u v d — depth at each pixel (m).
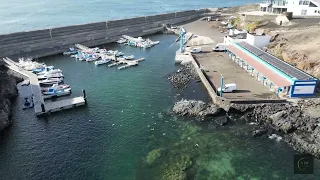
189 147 48.97
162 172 43.19
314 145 46.09
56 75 81.81
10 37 99.25
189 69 84.00
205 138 51.28
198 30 132.75
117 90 72.38
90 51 104.00
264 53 75.81
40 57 102.06
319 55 70.31
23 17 184.88
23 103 65.06
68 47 109.62
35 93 69.56
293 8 120.81
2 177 43.03
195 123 55.91
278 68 64.81
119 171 43.88
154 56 100.19
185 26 143.25
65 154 47.94
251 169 43.56
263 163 44.69
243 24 121.75
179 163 45.03
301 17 112.75
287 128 51.16
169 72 83.75
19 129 55.34
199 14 169.00
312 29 90.25
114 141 51.22
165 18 150.62
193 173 42.88
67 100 65.19
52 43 107.81
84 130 54.88
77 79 80.50
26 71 84.56
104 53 102.00
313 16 111.50
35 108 61.44
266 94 62.47
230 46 89.50
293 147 47.66
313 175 41.78
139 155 47.38
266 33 96.62
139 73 83.81
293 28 97.56
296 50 75.50
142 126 55.69
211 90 65.06
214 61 86.56
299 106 56.81
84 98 65.12
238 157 46.22
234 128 53.72
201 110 58.34
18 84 76.12
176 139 51.28
